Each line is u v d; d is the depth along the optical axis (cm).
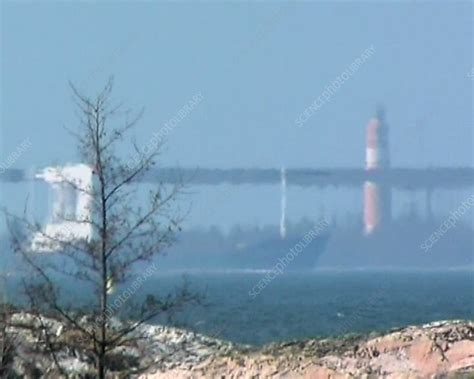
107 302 10388
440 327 15000
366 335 15550
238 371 14300
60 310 10369
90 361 11525
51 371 11656
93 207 10306
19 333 12156
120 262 10300
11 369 11981
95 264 10281
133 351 11581
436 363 13900
